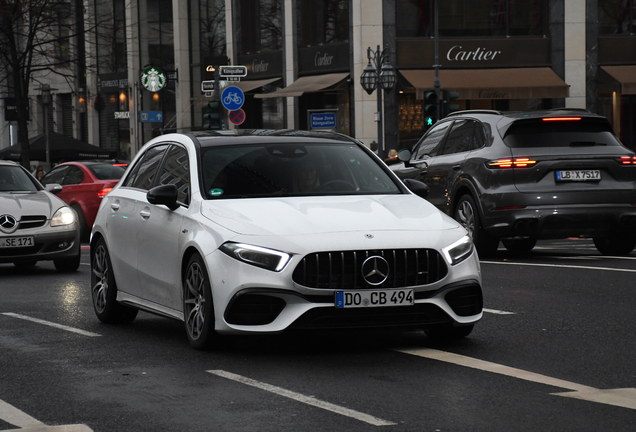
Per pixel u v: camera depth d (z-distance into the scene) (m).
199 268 8.35
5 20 40.75
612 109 43.59
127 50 60.16
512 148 15.59
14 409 6.57
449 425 5.90
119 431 5.94
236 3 50.50
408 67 42.66
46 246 16.48
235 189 8.97
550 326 9.56
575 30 43.03
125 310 10.49
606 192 15.50
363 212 8.38
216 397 6.77
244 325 7.91
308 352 8.40
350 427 5.89
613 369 7.52
